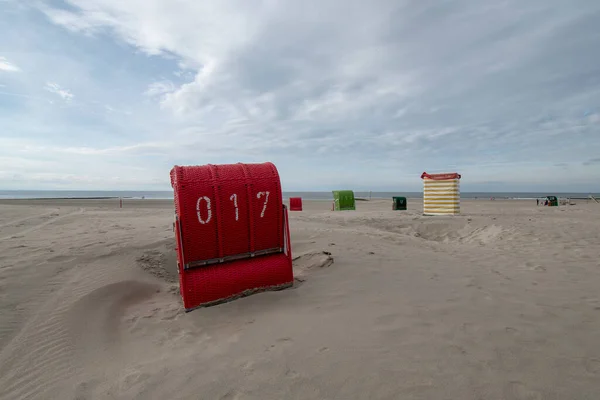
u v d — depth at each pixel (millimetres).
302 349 2902
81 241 7715
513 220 13258
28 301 4449
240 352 2932
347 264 6039
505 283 5023
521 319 3582
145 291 5148
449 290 4594
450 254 7449
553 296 4410
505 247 8758
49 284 5016
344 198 24391
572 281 5191
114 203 38531
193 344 3270
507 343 3008
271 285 4707
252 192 4672
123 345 3395
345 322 3471
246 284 4523
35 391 2691
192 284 4215
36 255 6340
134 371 2777
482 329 3301
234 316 3898
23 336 3621
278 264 4809
